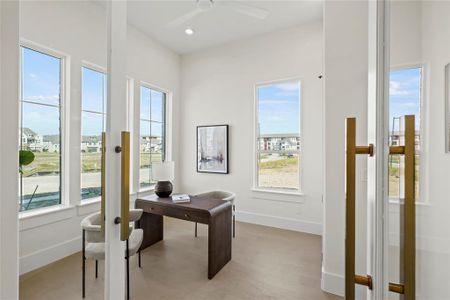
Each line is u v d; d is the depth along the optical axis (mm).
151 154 4242
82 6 2854
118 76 1272
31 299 1963
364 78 1971
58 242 2572
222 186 4398
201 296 2053
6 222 823
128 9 3279
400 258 641
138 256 2762
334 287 2082
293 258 2764
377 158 711
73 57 2750
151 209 2771
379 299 693
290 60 3783
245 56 4164
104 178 1271
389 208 682
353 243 709
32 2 2393
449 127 486
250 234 3541
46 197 2533
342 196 2055
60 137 2676
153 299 2004
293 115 3875
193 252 2893
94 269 2414
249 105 4137
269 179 4059
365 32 1966
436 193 531
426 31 554
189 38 4129
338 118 2057
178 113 4801
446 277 498
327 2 2090
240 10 2535
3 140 814
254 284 2234
